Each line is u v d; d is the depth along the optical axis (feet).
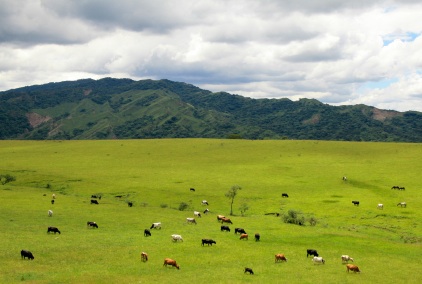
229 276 115.65
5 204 228.43
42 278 106.52
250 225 202.69
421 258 146.61
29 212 208.33
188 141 594.24
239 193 298.15
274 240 168.25
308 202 270.05
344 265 133.49
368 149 494.59
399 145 512.22
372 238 178.40
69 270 115.75
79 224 187.11
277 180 341.00
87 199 265.54
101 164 416.05
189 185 322.34
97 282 105.60
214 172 376.27
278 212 246.47
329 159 437.17
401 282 116.67
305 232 185.68
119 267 121.29
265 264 131.23
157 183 328.29
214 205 269.44
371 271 126.82
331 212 244.01
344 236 178.40
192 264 128.16
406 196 283.18
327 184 325.01
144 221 201.87
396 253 153.07
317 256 142.82
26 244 142.20
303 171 377.50
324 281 114.83
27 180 337.11
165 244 152.46
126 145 555.28
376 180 336.29
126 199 278.46
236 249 149.48
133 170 384.27
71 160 439.22
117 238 159.94
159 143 572.92
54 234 162.50
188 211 245.86
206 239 154.51
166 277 112.57
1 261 120.88
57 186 318.24
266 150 504.02
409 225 214.28
